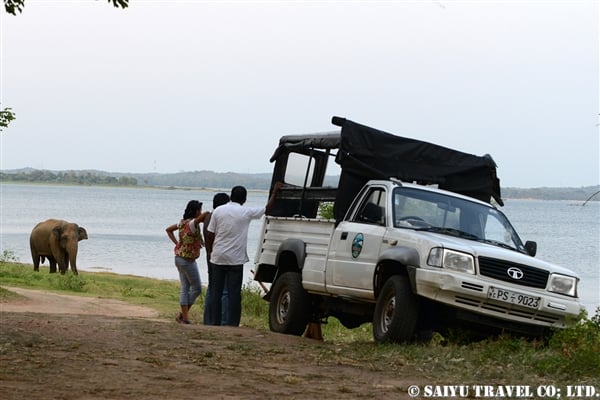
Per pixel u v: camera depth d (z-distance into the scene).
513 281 14.52
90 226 105.06
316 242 17.08
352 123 16.55
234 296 18.38
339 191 16.61
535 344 14.51
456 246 14.45
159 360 12.12
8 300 23.77
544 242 94.00
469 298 14.30
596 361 12.65
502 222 16.52
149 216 141.00
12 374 10.73
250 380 11.07
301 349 14.23
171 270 52.69
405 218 15.67
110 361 11.92
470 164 17.56
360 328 23.09
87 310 23.97
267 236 18.78
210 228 18.45
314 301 17.53
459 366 12.98
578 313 14.73
